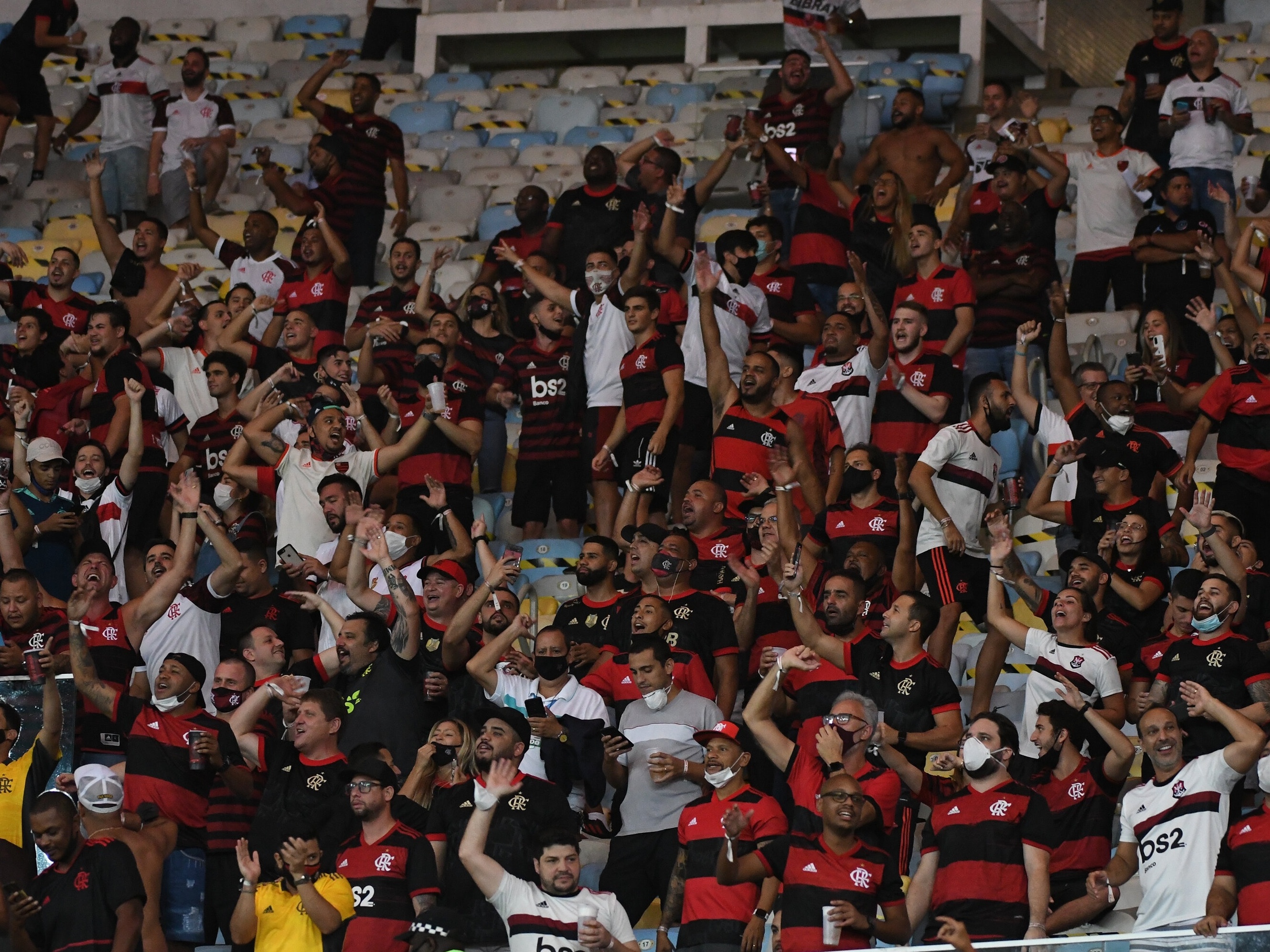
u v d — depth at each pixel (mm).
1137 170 38812
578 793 27562
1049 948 22250
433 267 38312
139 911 25297
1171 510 33750
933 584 30094
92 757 29484
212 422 36062
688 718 27344
